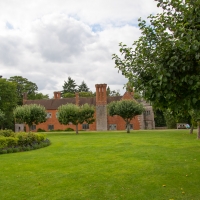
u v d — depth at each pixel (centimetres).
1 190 819
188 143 1997
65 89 10025
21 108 3756
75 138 2873
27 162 1288
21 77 7331
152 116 5834
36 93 7931
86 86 10788
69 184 875
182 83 553
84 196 752
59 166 1167
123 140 2402
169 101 616
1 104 5425
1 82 5441
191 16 540
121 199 721
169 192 770
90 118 4138
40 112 3788
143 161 1244
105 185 856
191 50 496
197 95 545
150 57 593
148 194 757
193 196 732
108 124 5838
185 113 739
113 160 1288
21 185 871
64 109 3984
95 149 1744
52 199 731
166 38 575
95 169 1087
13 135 1980
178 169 1059
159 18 631
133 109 3794
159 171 1030
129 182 885
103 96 5881
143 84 596
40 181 917
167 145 1889
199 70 539
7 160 1356
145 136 2864
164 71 517
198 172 1002
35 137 2002
